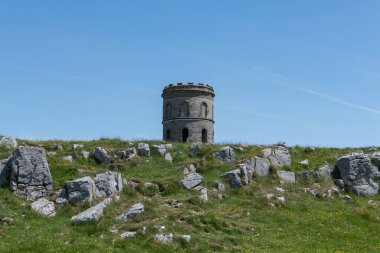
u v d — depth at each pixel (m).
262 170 41.31
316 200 38.34
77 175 36.16
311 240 30.02
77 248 25.44
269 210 34.84
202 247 27.22
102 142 44.28
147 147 42.84
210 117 68.75
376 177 42.56
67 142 43.91
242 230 30.62
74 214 31.58
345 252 28.20
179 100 67.38
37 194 33.19
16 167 33.75
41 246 25.53
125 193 35.00
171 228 29.11
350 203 38.59
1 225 28.55
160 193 36.00
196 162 41.00
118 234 28.39
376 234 32.16
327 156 46.06
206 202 34.84
